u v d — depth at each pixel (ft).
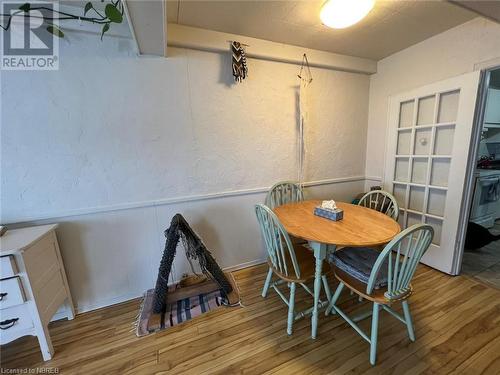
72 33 4.89
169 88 5.87
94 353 4.58
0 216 4.87
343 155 8.87
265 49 6.65
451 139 6.63
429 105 7.04
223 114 6.57
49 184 5.13
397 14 5.53
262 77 6.93
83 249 5.61
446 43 6.45
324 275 5.02
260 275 7.19
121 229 5.93
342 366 4.18
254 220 7.55
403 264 3.92
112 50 5.23
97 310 5.84
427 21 5.88
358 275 4.44
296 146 7.86
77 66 5.01
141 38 4.59
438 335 4.75
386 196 6.82
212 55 6.21
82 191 5.42
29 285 4.12
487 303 5.64
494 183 9.77
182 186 6.42
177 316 5.47
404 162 7.95
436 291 6.12
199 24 5.66
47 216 5.17
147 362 4.36
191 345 4.71
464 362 4.18
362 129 9.09
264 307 5.77
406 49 7.48
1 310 4.00
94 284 5.84
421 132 7.34
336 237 4.38
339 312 4.99
